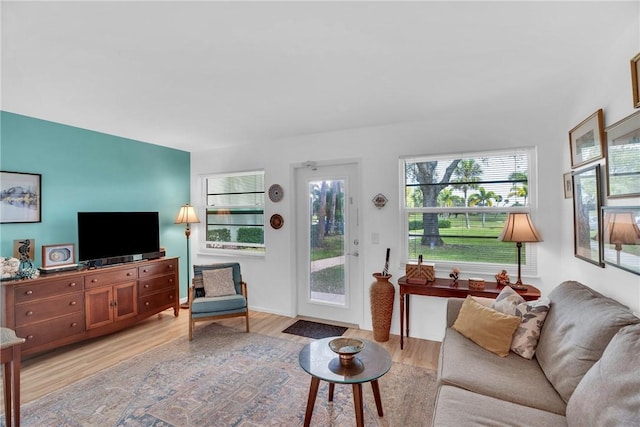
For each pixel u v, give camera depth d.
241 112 3.02
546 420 1.38
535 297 2.50
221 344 3.19
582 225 2.33
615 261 1.85
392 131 3.45
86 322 3.12
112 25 1.62
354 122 3.37
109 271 3.34
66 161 3.38
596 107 2.13
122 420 2.02
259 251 4.39
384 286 3.22
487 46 1.87
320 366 1.89
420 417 2.04
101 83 2.34
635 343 1.23
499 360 1.92
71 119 3.21
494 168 3.13
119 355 2.94
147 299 3.71
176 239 4.61
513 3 1.48
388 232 3.47
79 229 3.24
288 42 1.81
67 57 1.95
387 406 2.16
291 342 3.24
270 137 4.00
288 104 2.82
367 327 3.60
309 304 4.04
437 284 2.96
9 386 1.91
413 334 3.36
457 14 1.57
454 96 2.65
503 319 2.06
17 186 3.01
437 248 3.34
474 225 3.20
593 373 1.32
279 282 4.14
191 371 2.63
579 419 1.26
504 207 3.08
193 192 4.80
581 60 2.05
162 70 2.14
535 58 2.02
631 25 1.67
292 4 1.47
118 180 3.88
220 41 1.79
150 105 2.81
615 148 1.86
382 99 2.71
